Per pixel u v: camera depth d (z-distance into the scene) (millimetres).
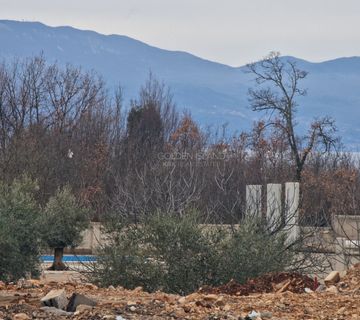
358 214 72125
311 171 107875
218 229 41438
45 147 97250
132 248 40438
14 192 54062
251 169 95375
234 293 33844
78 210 65438
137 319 22766
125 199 58969
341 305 26391
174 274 40062
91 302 25219
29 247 53406
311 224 61281
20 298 26641
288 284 33719
